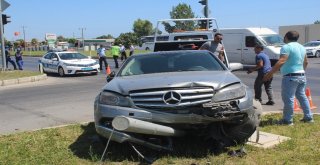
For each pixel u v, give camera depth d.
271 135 6.88
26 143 7.08
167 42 13.62
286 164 5.46
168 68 7.26
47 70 24.69
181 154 6.02
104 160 5.97
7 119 10.03
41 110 11.22
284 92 7.86
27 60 46.84
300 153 5.93
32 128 8.76
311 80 17.44
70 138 7.37
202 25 18.84
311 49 37.66
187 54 7.75
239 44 24.16
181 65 7.33
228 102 5.86
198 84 5.88
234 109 5.86
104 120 6.12
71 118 9.79
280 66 7.70
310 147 6.22
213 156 5.88
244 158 5.76
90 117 9.81
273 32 23.84
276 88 14.79
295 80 7.75
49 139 7.28
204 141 6.45
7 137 7.62
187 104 5.76
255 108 6.36
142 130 5.66
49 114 10.49
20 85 18.77
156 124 5.75
